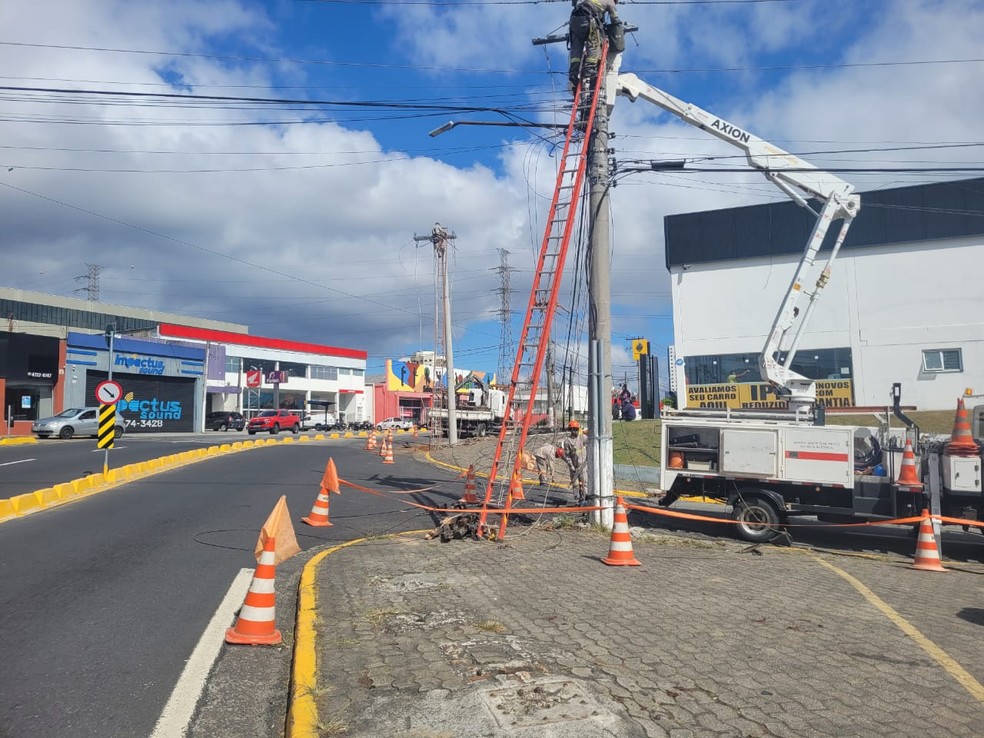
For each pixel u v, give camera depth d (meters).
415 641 5.87
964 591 8.53
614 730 4.17
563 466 21.36
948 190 31.20
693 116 13.78
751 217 34.53
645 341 39.88
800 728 4.27
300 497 15.47
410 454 30.66
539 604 7.08
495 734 4.11
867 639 6.12
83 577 8.16
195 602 7.29
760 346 34.16
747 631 6.24
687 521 14.20
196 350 52.62
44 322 71.44
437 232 34.00
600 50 11.76
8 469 19.03
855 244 32.47
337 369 76.94
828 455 11.66
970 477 10.79
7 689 5.04
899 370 31.59
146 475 18.69
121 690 5.09
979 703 4.73
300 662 5.36
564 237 11.38
